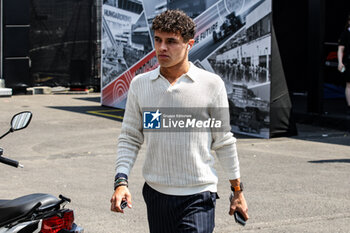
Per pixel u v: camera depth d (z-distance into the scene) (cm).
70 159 843
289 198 615
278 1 1962
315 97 1316
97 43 2161
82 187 662
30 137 1055
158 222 286
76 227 310
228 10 1157
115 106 1630
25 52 2091
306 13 1914
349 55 1284
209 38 1219
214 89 282
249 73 1115
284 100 1098
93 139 1041
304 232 500
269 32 1054
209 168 284
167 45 273
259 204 589
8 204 301
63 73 2162
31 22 2122
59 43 2145
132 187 664
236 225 520
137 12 1517
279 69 1083
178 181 278
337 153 914
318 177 725
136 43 1530
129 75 1561
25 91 2128
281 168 783
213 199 284
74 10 2138
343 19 1925
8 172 741
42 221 293
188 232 273
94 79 2186
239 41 1133
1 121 1264
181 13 278
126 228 510
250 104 1120
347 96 1329
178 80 281
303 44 1939
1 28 2061
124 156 290
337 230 507
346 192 646
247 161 837
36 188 655
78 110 1555
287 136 1109
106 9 1675
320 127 1262
